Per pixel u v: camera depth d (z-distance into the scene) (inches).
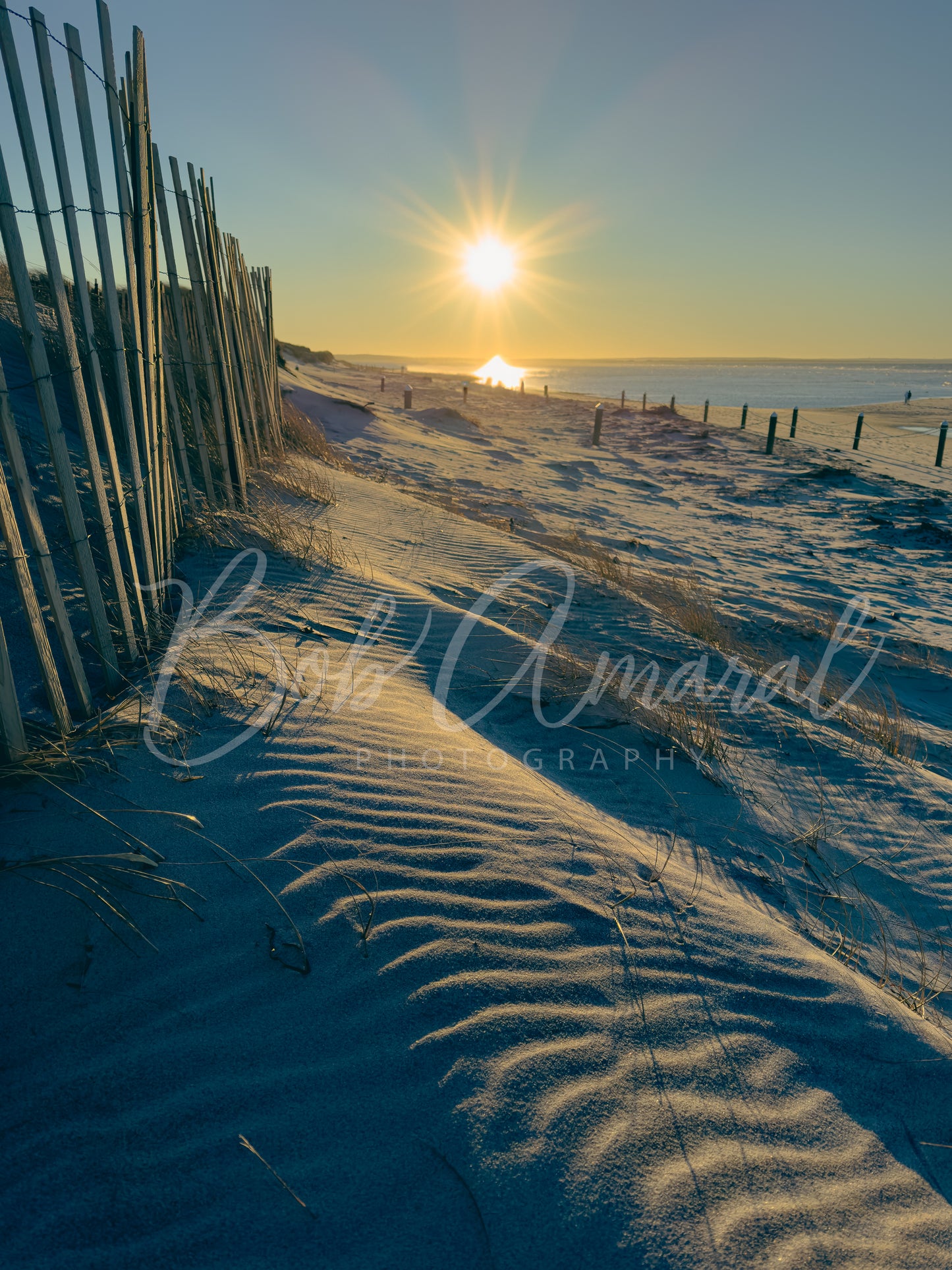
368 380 1625.2
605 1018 77.2
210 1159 59.9
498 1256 55.1
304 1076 67.0
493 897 91.5
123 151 142.2
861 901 125.1
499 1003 75.9
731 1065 75.2
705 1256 56.4
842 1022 84.7
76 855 86.0
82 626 135.6
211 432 263.6
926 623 310.8
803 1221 60.7
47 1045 67.4
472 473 559.2
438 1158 61.1
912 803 159.9
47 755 99.7
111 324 140.9
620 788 145.5
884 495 644.7
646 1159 63.1
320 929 82.2
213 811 97.2
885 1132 72.4
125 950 77.2
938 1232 62.6
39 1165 58.2
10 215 100.7
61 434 114.5
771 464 790.5
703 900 103.3
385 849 96.2
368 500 335.3
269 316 395.5
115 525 141.6
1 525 99.4
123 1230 54.8
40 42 110.0
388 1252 54.9
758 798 153.5
